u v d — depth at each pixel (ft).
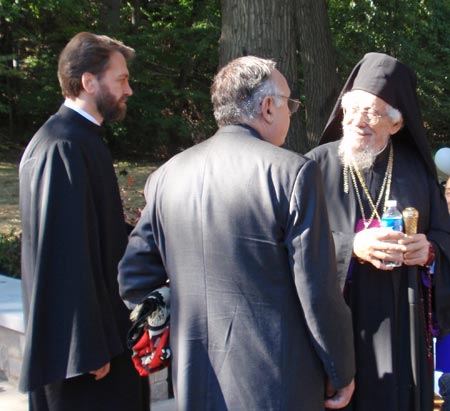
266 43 22.89
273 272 6.31
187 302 6.63
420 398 8.14
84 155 8.89
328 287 6.24
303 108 37.42
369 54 8.49
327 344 6.33
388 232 7.65
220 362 6.42
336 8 50.42
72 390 9.23
